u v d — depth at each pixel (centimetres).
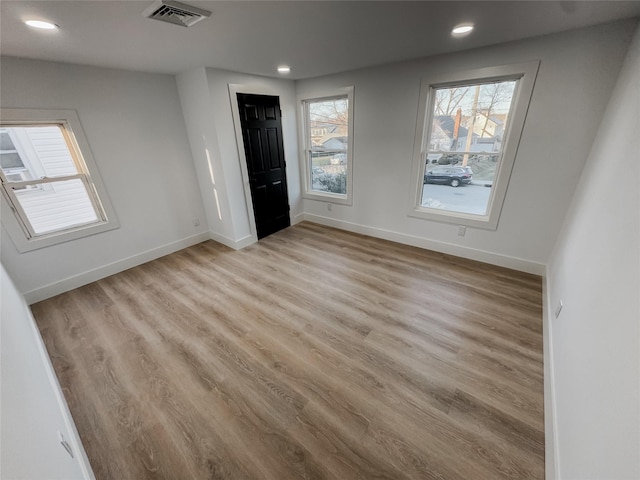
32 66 238
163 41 205
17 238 256
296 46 230
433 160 324
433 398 165
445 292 267
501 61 244
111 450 144
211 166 353
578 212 209
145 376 187
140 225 341
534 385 171
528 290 264
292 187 450
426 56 278
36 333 215
